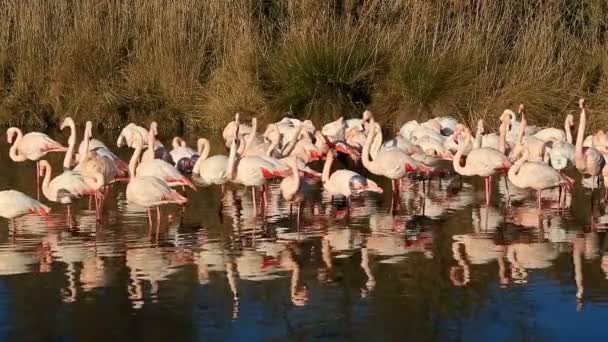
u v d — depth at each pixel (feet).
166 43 75.51
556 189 52.47
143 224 43.83
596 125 66.90
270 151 53.16
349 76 71.10
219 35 75.92
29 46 76.84
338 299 33.22
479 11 74.43
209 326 30.73
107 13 78.13
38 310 32.01
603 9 74.69
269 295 33.58
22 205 41.55
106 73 76.07
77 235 41.63
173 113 74.54
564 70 70.54
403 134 63.31
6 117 75.72
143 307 32.35
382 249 39.50
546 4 71.67
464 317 31.55
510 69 70.33
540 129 62.90
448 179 56.13
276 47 74.43
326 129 63.67
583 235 41.73
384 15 74.08
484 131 66.39
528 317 31.48
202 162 47.96
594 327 30.58
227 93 73.56
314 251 39.19
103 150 51.60
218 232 42.42
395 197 48.29
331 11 75.77
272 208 47.75
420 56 70.54
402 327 30.66
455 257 38.27
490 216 45.68
